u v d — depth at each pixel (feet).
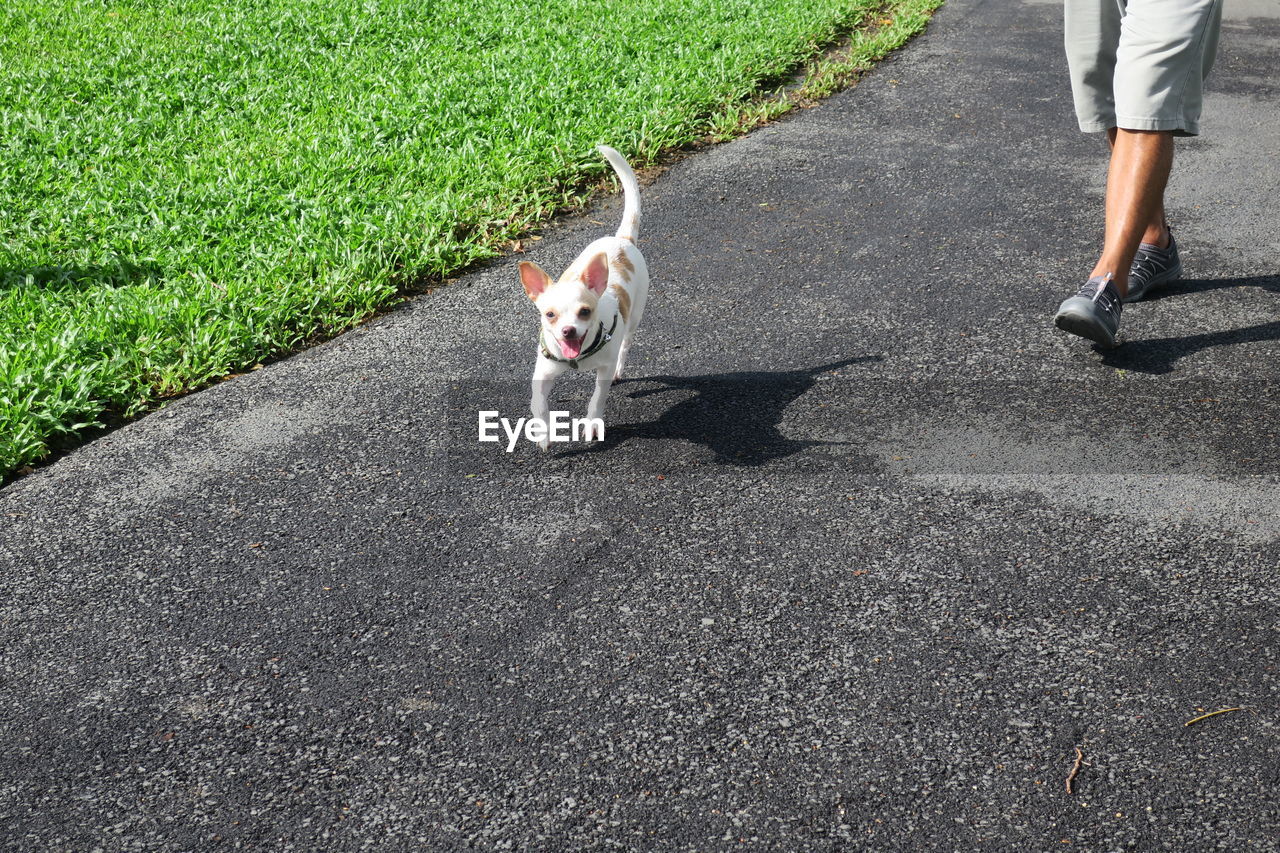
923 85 29.30
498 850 7.82
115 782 8.49
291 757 8.70
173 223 20.15
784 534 11.40
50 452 13.44
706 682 9.39
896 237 19.61
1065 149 24.17
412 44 32.30
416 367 15.43
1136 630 9.86
